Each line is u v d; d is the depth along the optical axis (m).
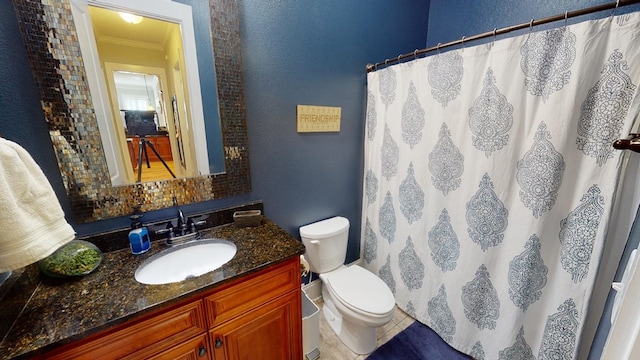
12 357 0.60
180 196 1.22
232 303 0.94
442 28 2.04
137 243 1.05
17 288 0.74
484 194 1.25
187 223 1.22
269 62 1.37
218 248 1.19
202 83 1.18
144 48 1.04
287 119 1.50
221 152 1.30
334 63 1.63
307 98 1.55
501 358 1.30
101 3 0.94
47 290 0.83
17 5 0.81
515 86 1.10
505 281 1.24
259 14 1.29
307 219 1.75
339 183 1.88
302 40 1.46
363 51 1.77
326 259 1.70
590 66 0.91
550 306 1.12
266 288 1.02
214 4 1.14
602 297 0.97
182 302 0.83
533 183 1.09
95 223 1.05
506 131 1.14
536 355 1.19
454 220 1.41
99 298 0.79
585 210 0.98
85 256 0.91
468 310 1.41
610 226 0.92
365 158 1.97
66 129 0.94
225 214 1.34
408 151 1.61
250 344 1.02
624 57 0.85
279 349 1.13
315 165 1.70
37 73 0.86
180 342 0.84
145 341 0.78
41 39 0.86
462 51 1.25
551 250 1.09
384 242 1.91
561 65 0.97
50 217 0.72
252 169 1.43
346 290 1.48
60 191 0.98
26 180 0.67
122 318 0.71
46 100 0.89
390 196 1.79
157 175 1.14
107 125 1.01
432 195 1.50
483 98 1.20
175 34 1.09
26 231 0.65
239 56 1.25
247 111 1.35
